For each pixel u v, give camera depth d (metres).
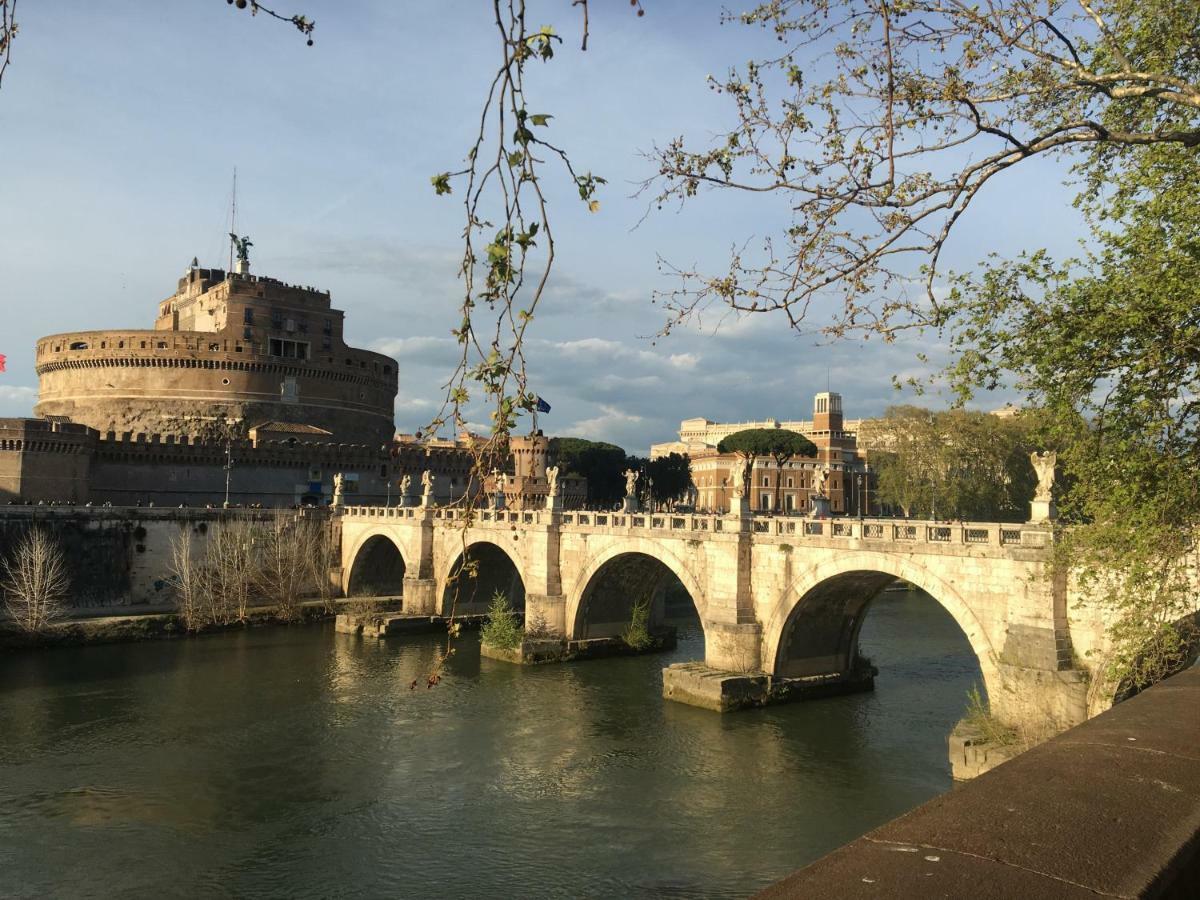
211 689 56.41
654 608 77.62
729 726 47.22
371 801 37.66
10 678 59.06
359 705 52.50
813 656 53.66
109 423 112.06
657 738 45.41
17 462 88.88
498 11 5.75
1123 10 14.40
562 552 67.44
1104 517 17.81
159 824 35.31
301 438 112.25
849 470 151.62
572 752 43.50
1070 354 15.95
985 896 3.46
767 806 36.41
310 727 48.00
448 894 29.69
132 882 30.59
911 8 9.85
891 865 3.86
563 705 52.12
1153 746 5.25
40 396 121.19
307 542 91.62
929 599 98.62
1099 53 14.74
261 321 117.94
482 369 6.71
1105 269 16.92
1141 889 3.50
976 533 44.66
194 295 131.00
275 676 60.16
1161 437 16.44
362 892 29.88
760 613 52.28
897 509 151.88
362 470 115.69
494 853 32.69
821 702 51.69
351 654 68.12
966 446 97.31
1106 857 3.78
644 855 32.22
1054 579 37.06
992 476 99.56
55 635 69.69
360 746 44.84
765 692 50.88
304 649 70.19
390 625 76.44
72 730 47.28
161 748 44.47
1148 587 17.25
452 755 43.41
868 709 50.19
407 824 35.31
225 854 32.72
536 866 31.56
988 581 39.81
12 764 41.97
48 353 118.38
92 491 95.75
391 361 136.25
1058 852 3.85
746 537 52.81
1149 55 14.21
